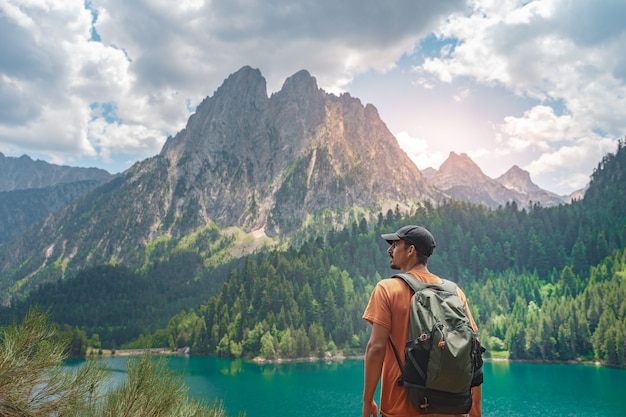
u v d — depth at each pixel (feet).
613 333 606.14
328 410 354.74
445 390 13.10
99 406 14.56
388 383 14.26
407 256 16.02
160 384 16.40
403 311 14.37
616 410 347.97
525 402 379.76
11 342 13.19
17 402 12.87
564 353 654.94
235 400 391.65
